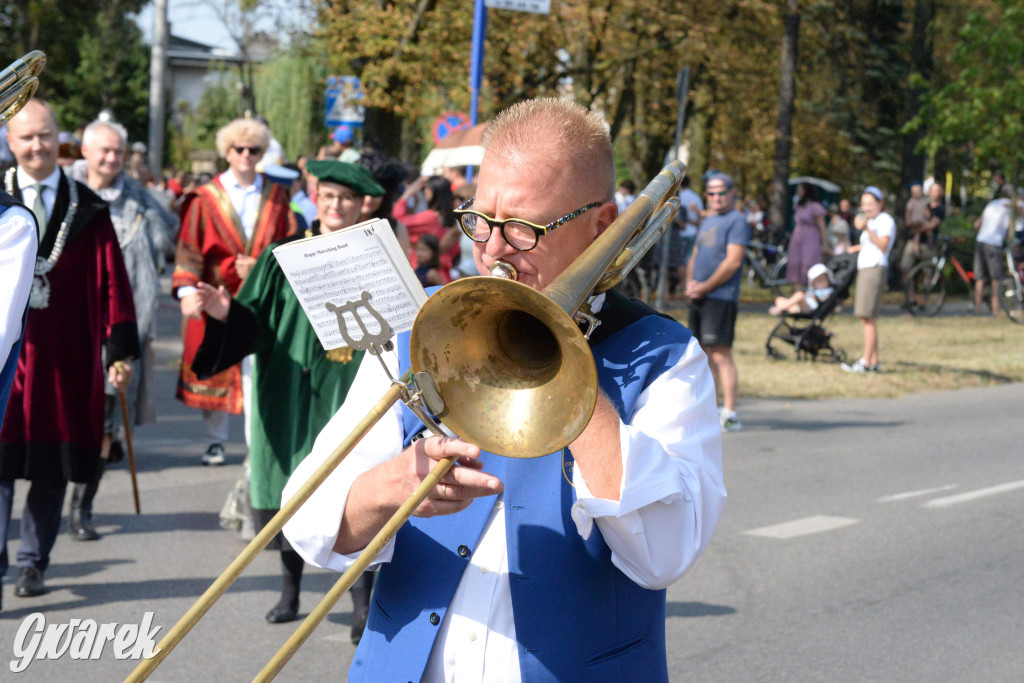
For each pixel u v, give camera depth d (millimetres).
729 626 4598
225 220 6078
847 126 31922
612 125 20844
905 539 5895
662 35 19953
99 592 4926
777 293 23156
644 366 1788
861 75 30969
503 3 10867
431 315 1543
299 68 27562
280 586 5109
